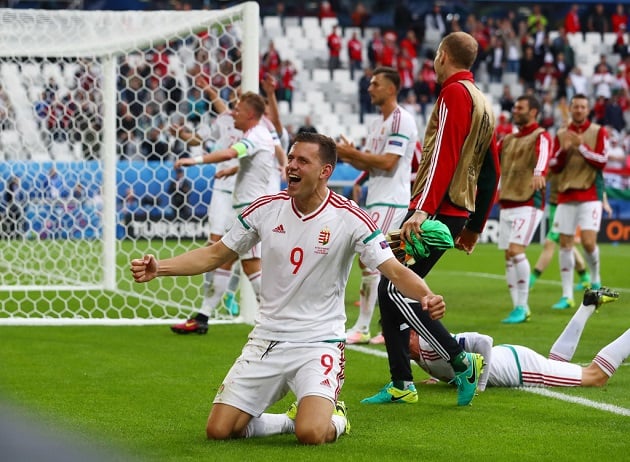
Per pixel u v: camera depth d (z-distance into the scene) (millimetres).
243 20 21844
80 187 35312
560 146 25281
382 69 17750
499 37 68688
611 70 72188
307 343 9914
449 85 12102
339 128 64438
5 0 61781
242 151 18609
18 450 2414
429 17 71000
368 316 18812
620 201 53125
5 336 19328
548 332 20438
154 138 41625
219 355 17062
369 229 9930
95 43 24453
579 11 76688
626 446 10016
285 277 9984
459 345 12016
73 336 19484
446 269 37750
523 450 9773
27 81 35906
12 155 36281
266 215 10133
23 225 33844
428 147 12438
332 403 9859
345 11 73062
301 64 68688
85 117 31406
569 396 12953
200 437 10219
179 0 65188
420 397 13000
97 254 32188
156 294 26484
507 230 22641
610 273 35844
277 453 9375
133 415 11578
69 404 12242
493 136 12523
